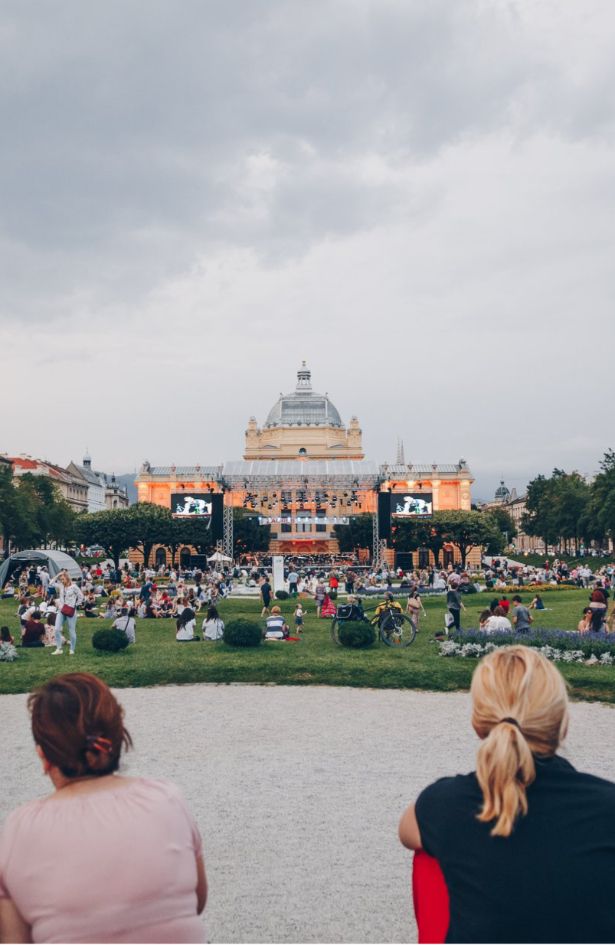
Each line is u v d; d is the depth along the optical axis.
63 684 3.28
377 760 11.91
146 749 12.70
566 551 147.88
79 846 2.91
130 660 21.75
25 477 134.25
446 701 16.94
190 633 27.36
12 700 17.39
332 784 10.63
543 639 21.88
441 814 3.02
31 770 11.53
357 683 18.98
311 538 129.38
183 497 71.06
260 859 8.01
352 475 71.69
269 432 147.50
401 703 16.69
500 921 2.75
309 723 14.64
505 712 3.09
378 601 47.28
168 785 3.27
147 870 2.93
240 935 6.38
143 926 2.88
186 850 3.11
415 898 3.17
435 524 103.81
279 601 47.56
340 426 148.62
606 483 92.31
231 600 48.94
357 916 6.71
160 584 64.62
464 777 3.18
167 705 16.55
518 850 2.81
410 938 6.31
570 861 2.77
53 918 2.84
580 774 3.07
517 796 2.85
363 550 117.62
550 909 2.72
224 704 16.61
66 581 24.06
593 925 2.74
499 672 3.21
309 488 72.56
